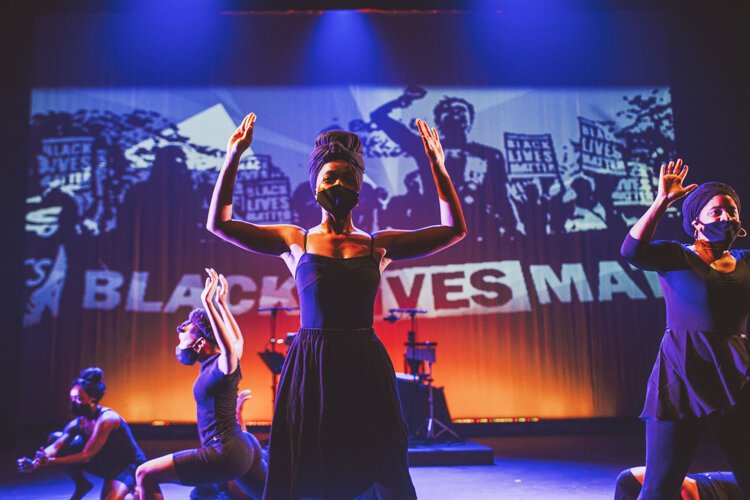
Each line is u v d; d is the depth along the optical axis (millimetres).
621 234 8555
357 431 1830
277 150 8523
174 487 5000
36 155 8391
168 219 8398
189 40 8680
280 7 8758
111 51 8617
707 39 8805
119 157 8453
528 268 8469
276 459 1829
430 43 8797
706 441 7000
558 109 8742
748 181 8586
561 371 8320
